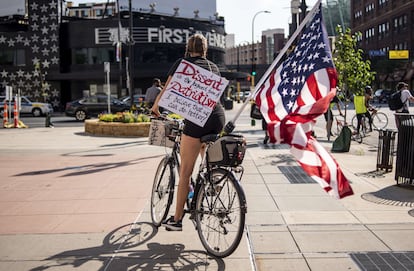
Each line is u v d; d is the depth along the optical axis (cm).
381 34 7706
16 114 2272
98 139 1593
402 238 483
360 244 466
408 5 6575
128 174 874
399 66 6719
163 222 486
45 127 2322
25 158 1111
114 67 4712
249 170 888
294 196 672
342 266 413
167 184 523
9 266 423
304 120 411
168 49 4788
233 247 413
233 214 430
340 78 1213
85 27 4741
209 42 5081
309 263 420
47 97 4862
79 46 4778
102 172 902
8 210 621
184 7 5172
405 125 725
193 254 447
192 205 467
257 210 596
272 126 409
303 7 1568
